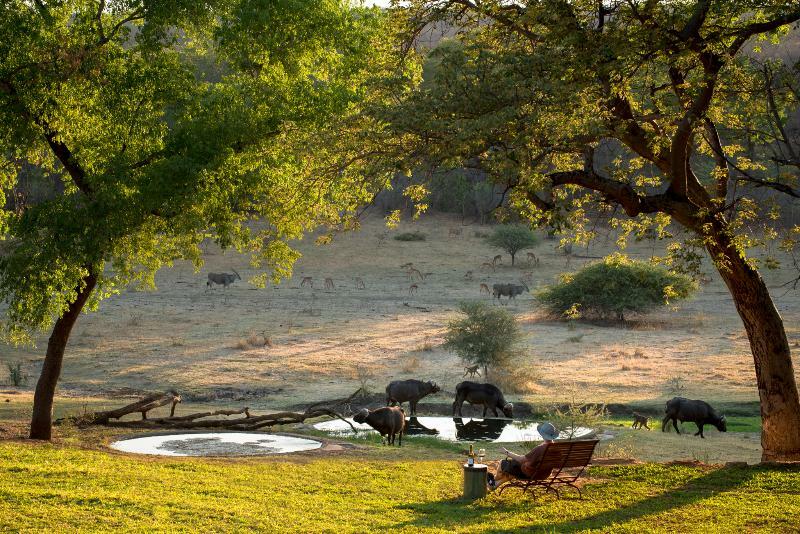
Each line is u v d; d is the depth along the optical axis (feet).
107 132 54.24
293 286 235.40
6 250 53.01
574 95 42.37
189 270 256.52
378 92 50.96
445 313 189.88
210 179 53.21
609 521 34.76
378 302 207.51
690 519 35.01
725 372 126.52
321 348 145.18
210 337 155.12
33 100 50.24
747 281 52.44
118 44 55.26
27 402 90.43
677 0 47.73
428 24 54.65
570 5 46.09
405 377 122.21
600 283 180.24
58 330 59.67
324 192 58.85
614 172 54.19
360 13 62.90
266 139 57.16
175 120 56.90
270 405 101.91
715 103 53.36
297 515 35.35
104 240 49.73
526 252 290.15
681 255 50.47
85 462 46.70
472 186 316.81
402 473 48.60
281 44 59.52
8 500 35.01
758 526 33.71
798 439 52.80
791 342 145.79
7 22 49.98
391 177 51.49
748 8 44.57
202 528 32.01
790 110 53.57
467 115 44.62
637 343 154.92
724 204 49.57
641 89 55.72
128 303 198.08
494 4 49.65
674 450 72.79
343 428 81.92
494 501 39.24
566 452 39.01
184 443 63.10
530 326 177.47
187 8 53.21
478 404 98.73
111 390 110.01
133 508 34.73
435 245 297.53
